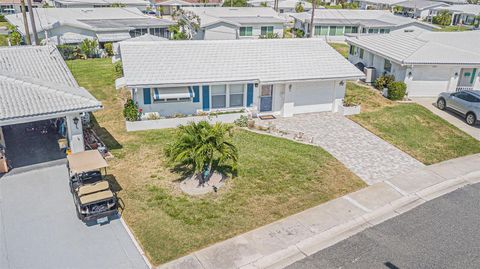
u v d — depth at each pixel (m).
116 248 13.61
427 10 83.56
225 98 25.59
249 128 24.66
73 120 18.53
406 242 14.50
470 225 15.62
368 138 23.88
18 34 43.38
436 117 27.61
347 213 16.17
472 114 26.31
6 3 71.56
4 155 18.39
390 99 31.03
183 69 24.61
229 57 26.42
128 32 49.19
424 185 18.66
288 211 16.11
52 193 16.77
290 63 26.92
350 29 58.78
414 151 22.52
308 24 58.41
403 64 30.33
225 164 19.59
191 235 14.38
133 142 21.94
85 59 44.25
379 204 16.92
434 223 15.70
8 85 18.17
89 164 15.34
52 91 18.41
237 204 16.41
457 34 36.81
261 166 19.72
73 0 72.19
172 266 12.84
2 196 16.42
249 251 13.67
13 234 14.11
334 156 21.30
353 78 26.69
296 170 19.50
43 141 21.73
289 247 13.98
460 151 22.81
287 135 23.83
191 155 16.67
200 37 53.25
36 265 12.69
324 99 27.62
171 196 16.77
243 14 59.84
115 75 34.41
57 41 46.03
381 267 13.18
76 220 15.02
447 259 13.66
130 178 18.11
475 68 31.75
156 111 24.45
